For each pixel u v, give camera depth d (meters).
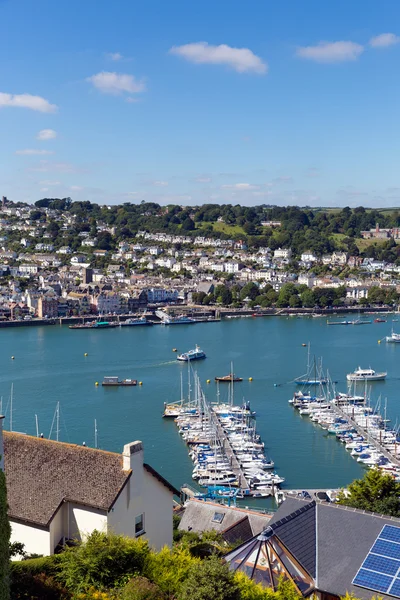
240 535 79.12
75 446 59.31
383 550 50.09
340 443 171.25
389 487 92.31
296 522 53.09
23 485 57.09
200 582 43.00
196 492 134.00
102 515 54.38
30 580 46.16
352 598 45.72
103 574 47.00
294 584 47.59
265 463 152.88
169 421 189.75
